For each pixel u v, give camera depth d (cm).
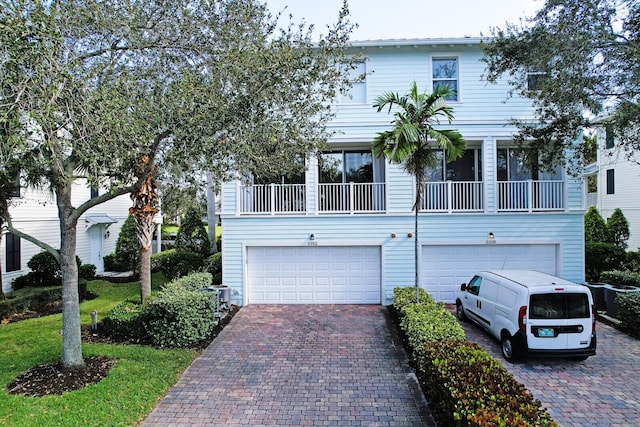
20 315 1180
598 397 667
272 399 667
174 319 904
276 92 702
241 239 1348
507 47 1112
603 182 2400
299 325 1099
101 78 705
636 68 927
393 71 1346
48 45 557
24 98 551
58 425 548
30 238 723
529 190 1328
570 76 993
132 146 631
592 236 1983
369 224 1338
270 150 797
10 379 686
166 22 748
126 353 832
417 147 1002
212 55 741
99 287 1619
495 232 1330
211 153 668
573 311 781
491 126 1338
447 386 525
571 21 966
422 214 1333
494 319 893
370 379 746
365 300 1347
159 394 666
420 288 1221
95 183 600
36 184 1089
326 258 1353
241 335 1013
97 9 677
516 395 476
